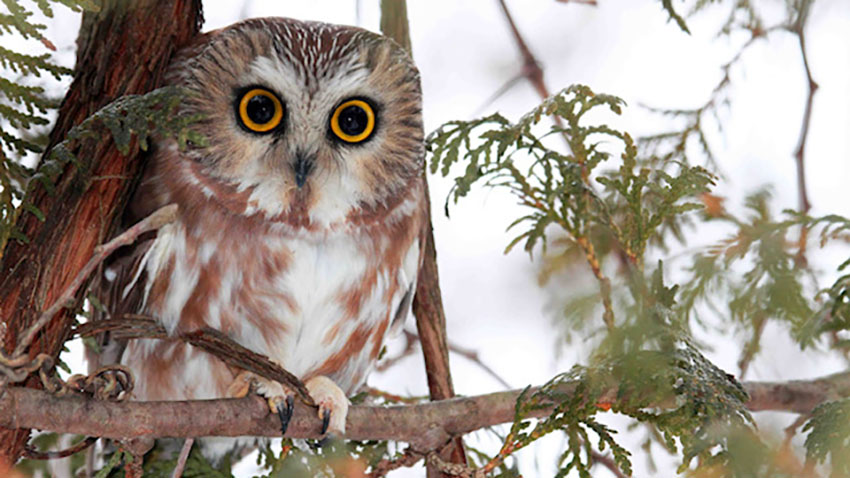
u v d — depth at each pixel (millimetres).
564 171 2797
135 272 2803
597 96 2789
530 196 2805
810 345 2834
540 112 2785
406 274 2834
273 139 2803
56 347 2734
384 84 2814
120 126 2744
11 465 2727
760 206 2850
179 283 2803
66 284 2734
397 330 2859
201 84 2795
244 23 2811
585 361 2750
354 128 2812
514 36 2941
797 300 2826
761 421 2760
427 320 2830
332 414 2773
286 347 2816
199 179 2801
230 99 2799
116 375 2729
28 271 2730
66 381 2721
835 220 2814
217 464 2850
